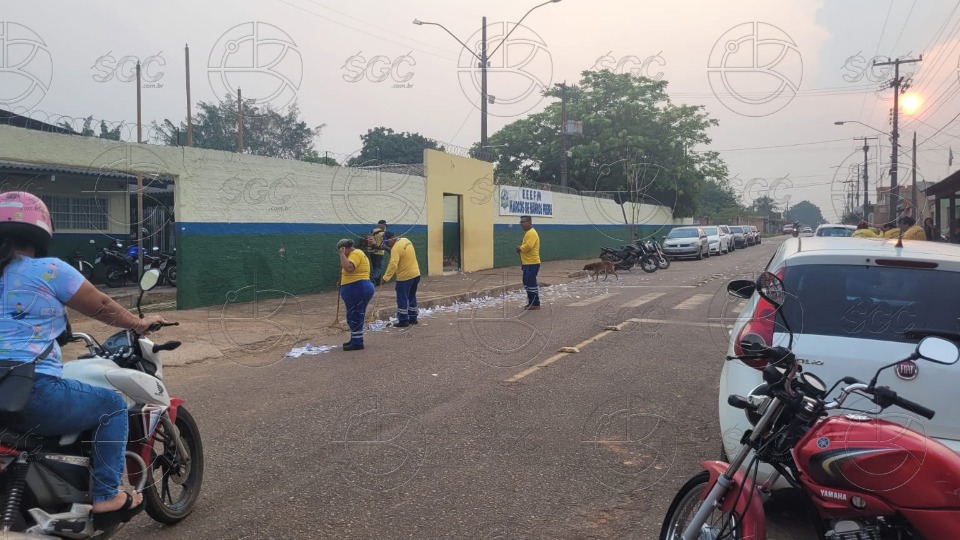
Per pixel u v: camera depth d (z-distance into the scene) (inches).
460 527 156.8
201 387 284.8
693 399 263.4
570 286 740.0
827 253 175.9
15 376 114.3
